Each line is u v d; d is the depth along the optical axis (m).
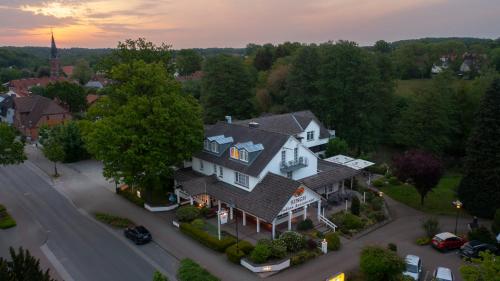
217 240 34.53
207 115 76.12
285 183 37.19
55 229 39.16
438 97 61.12
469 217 42.62
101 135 40.28
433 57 120.12
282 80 83.12
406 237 37.41
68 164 62.34
